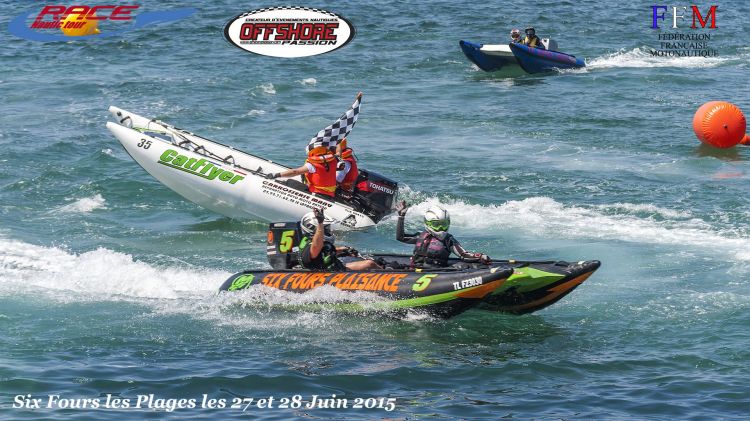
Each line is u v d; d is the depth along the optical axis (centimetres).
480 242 5453
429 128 8550
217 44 13050
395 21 15000
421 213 6138
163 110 9238
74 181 6806
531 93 10256
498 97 10044
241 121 8819
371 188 6009
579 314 4316
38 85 10444
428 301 4094
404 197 6384
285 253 4531
